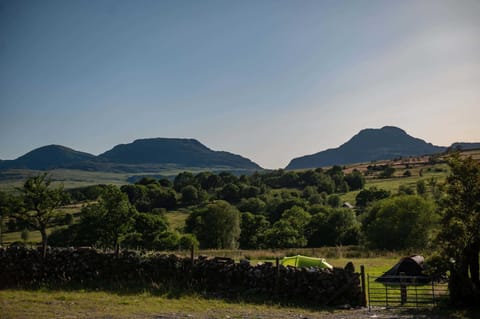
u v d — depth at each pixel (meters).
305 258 29.08
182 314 18.34
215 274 24.11
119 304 19.91
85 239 67.69
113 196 66.44
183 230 109.38
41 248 25.55
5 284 24.00
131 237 82.44
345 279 22.19
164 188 173.00
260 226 109.56
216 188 187.12
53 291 22.50
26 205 35.97
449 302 20.94
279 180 199.88
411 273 28.72
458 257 20.44
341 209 101.56
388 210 67.06
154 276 24.70
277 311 19.84
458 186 20.69
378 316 18.84
